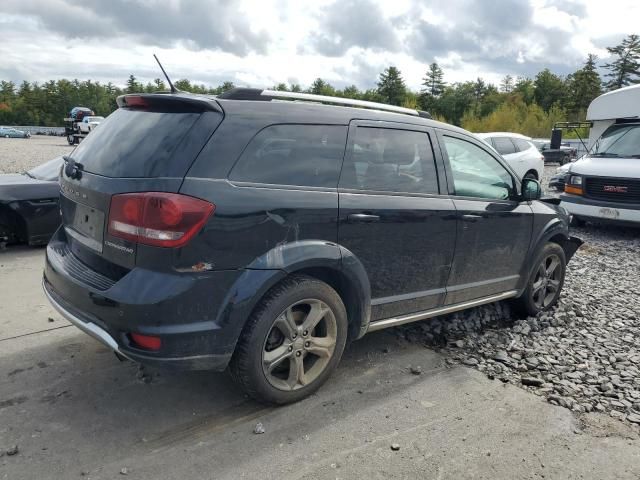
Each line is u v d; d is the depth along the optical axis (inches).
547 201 201.9
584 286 243.0
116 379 138.0
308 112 128.2
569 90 3695.9
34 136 2549.2
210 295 109.3
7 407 123.5
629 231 395.9
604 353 168.4
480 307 200.4
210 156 110.5
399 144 146.0
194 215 105.2
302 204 120.9
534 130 2438.5
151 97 119.1
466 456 111.5
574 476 106.7
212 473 103.4
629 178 350.9
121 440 112.7
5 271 233.3
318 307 127.2
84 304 114.3
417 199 146.5
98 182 115.5
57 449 108.9
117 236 109.9
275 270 116.2
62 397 128.8
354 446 113.6
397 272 144.1
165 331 105.5
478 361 158.9
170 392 132.6
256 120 118.3
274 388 123.3
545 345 172.9
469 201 161.6
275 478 102.6
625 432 123.4
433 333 177.3
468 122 2842.0
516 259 182.1
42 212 267.9
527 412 130.2
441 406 131.5
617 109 430.3
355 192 133.0
